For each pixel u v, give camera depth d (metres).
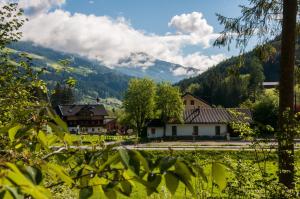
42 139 1.89
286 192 8.55
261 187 8.63
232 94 141.50
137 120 88.50
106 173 1.64
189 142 74.88
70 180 1.55
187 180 1.58
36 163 1.56
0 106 5.09
